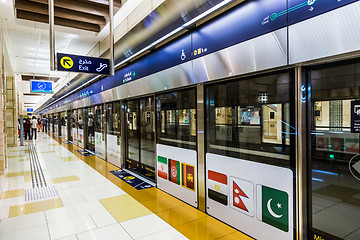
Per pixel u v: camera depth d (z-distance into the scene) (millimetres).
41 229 2914
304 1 2021
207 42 3086
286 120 2291
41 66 9945
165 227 2934
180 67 3631
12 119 11305
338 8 1802
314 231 2146
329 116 2045
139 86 4918
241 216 2762
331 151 2094
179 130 3947
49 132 23062
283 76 2307
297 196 2180
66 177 5375
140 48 4449
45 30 5574
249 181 2645
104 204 3713
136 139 5773
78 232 2836
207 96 3291
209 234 2742
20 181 5055
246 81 2719
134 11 4805
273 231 2393
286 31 2162
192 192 3594
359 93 1827
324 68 2043
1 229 2912
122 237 2711
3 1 4043
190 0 3080
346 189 2234
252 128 2646
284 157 2303
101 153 7805
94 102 8156
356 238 2027
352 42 1730
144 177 5301
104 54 6121
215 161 3129
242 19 2590
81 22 5402
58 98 16047
